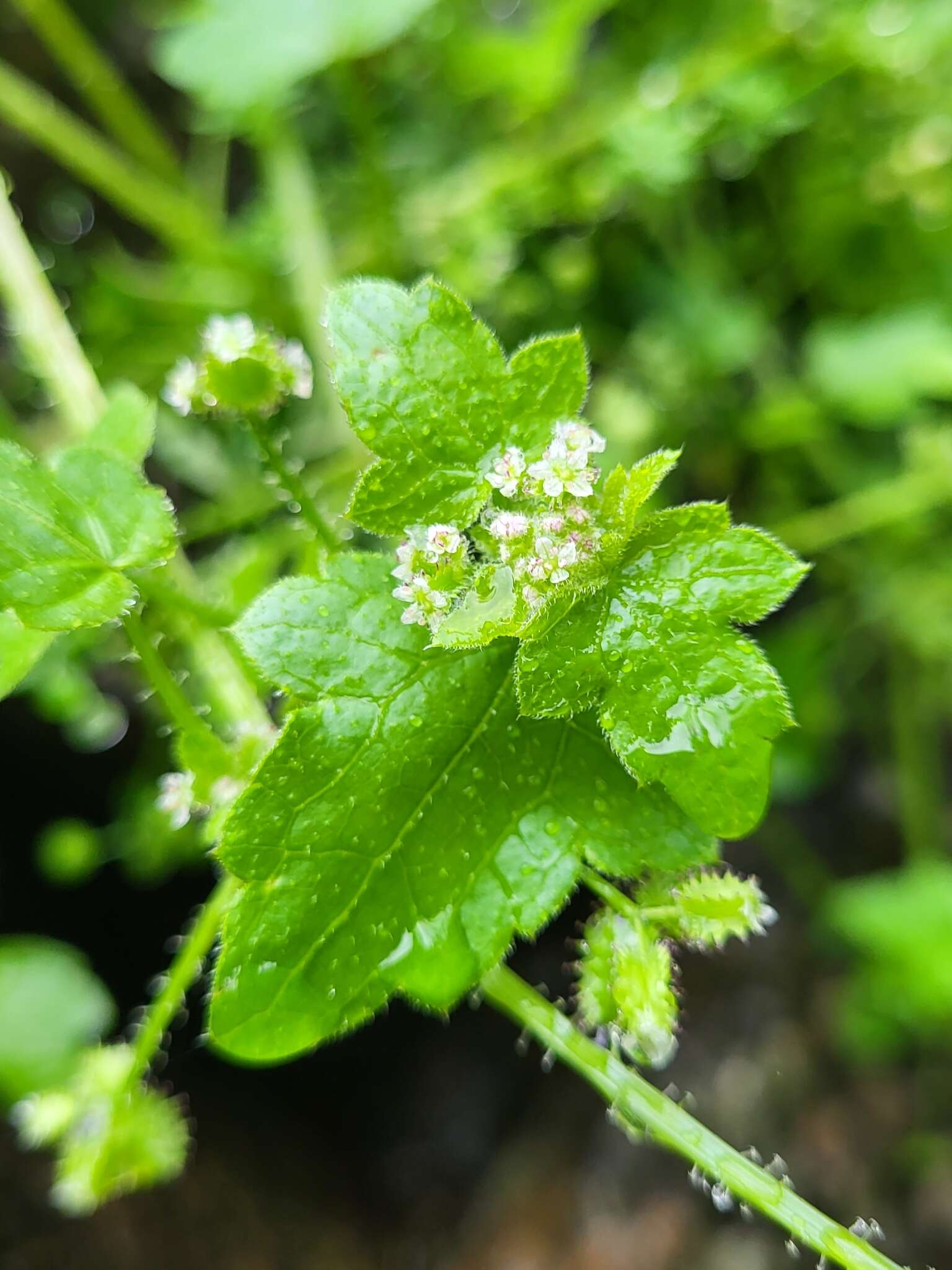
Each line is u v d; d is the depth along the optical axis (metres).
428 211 0.09
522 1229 0.09
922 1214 0.09
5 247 0.06
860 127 0.09
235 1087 0.10
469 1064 0.11
